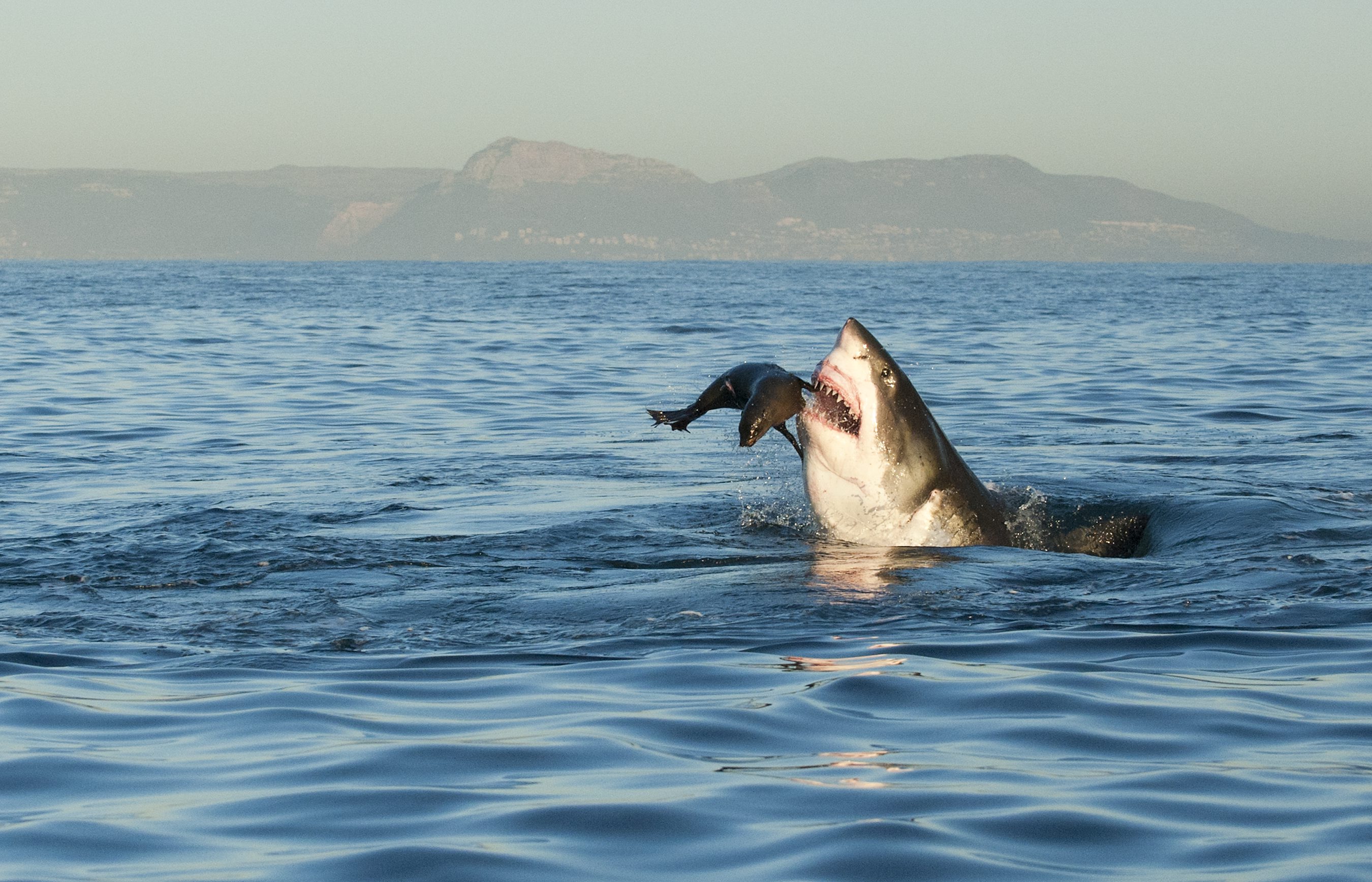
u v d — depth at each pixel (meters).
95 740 7.91
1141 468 19.28
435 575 12.45
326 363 39.47
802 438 13.75
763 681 9.07
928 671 9.29
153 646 10.16
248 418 26.78
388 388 32.69
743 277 191.25
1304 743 7.79
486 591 11.77
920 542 13.71
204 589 11.94
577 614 10.96
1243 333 54.97
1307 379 35.19
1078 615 10.88
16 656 9.84
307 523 15.02
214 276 175.25
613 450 21.91
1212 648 9.91
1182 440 23.08
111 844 6.27
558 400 30.30
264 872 5.92
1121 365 39.28
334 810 6.74
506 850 6.16
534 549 13.52
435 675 9.37
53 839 6.31
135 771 7.36
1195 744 7.78
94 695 8.85
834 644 10.02
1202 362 40.38
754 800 6.83
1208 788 7.02
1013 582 11.98
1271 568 12.29
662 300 92.88
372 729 8.13
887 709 8.46
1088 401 29.92
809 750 7.68
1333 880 5.75
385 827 6.48
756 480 18.12
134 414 27.22
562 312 72.31
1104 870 5.94
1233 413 27.77
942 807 6.74
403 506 16.16
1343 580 11.85
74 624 10.76
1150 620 10.73
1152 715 8.32
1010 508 14.60
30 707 8.53
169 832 6.43
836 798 6.87
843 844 6.22
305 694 8.88
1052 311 75.50
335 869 5.95
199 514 15.55
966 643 10.03
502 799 6.87
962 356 42.84
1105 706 8.49
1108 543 14.52
